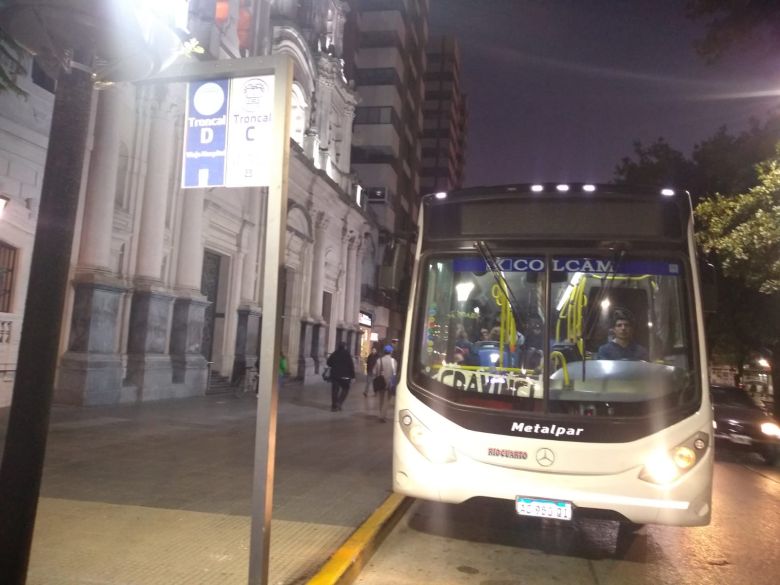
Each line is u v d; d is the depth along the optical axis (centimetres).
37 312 342
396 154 4997
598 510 530
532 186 607
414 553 586
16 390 338
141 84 448
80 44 354
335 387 1622
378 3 5003
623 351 559
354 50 4612
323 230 2845
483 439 552
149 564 470
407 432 576
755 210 1316
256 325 2161
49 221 348
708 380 546
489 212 608
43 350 341
